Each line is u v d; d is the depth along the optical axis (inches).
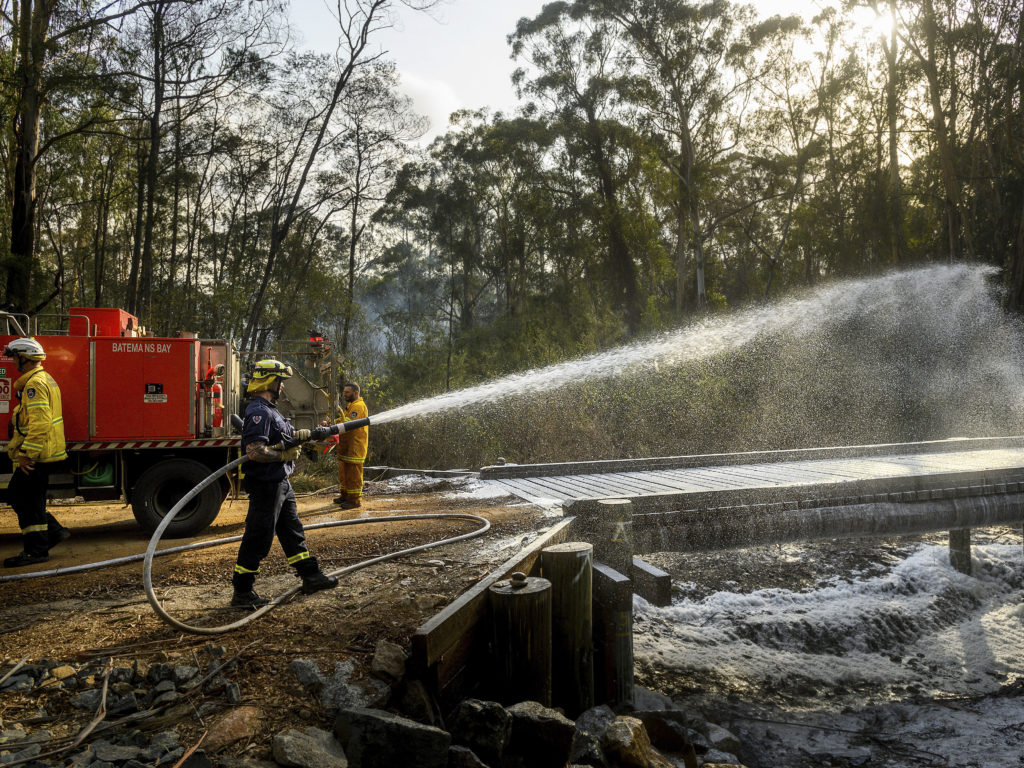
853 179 1285.7
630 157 1178.0
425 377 863.1
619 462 433.1
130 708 141.0
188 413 310.7
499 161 1418.6
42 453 252.7
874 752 263.4
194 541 293.4
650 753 194.1
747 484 341.1
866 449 473.1
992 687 325.1
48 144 643.5
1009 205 1009.5
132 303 738.8
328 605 195.9
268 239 977.5
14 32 634.2
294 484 484.7
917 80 1127.6
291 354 530.6
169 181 772.6
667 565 446.6
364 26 866.8
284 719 140.5
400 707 154.1
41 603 203.6
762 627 368.5
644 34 1195.9
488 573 222.7
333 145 935.7
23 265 597.9
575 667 210.8
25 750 124.4
